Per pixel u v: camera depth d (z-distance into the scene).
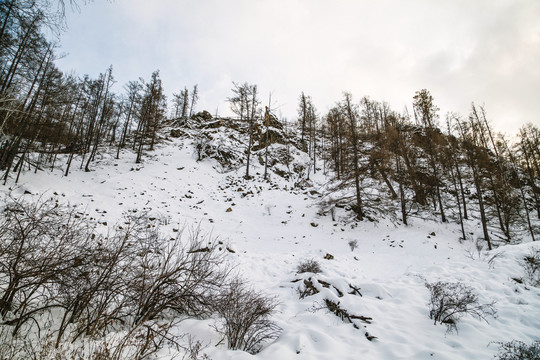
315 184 25.23
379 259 11.55
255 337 3.90
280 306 5.64
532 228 18.45
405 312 5.27
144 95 27.86
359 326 4.64
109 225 10.88
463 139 18.31
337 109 22.30
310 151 31.30
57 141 19.89
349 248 13.13
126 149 26.25
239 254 10.05
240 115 26.53
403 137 18.98
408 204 18.77
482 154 17.56
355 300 5.68
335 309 5.25
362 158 19.03
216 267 7.95
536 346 3.75
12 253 3.17
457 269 8.03
